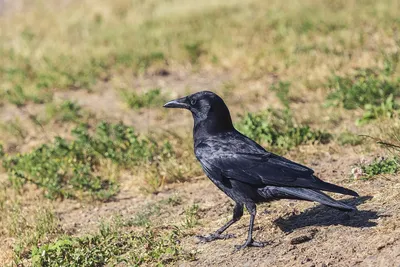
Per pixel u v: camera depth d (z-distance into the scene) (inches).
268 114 557.0
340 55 733.3
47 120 673.0
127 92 716.7
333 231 335.9
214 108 368.2
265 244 342.3
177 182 481.4
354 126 533.3
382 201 357.4
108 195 471.5
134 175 504.1
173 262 348.2
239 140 360.5
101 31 997.8
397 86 589.6
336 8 945.5
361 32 788.6
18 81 805.2
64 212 458.9
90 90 764.6
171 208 431.5
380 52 699.4
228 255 341.1
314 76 679.1
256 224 371.6
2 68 852.0
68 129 653.3
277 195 335.3
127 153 528.4
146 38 916.6
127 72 806.5
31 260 379.9
